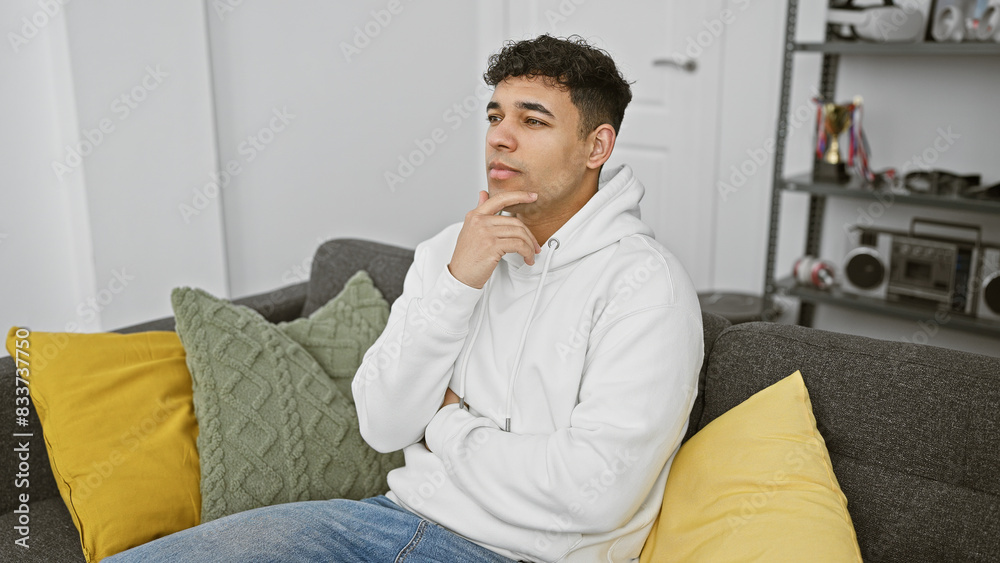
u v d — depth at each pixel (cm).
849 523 97
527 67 113
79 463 120
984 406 98
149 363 132
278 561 102
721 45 292
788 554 94
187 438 128
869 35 236
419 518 113
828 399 110
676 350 107
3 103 202
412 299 119
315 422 132
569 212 121
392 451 125
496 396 118
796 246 290
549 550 107
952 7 223
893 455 104
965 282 235
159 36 221
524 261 120
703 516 105
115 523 117
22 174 209
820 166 259
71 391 124
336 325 149
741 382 118
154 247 232
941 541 99
